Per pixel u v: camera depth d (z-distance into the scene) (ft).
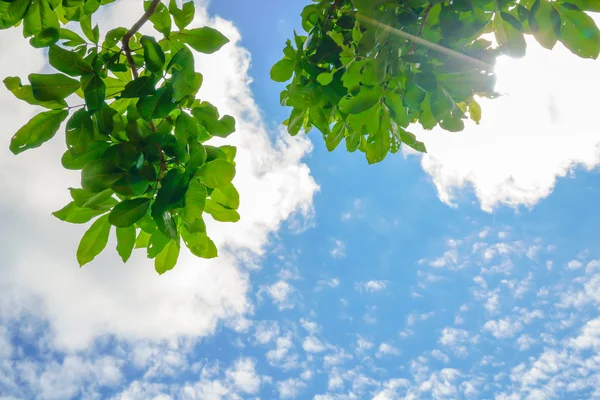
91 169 6.39
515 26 6.32
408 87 7.06
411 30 6.97
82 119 6.42
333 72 7.73
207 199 7.16
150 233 6.95
